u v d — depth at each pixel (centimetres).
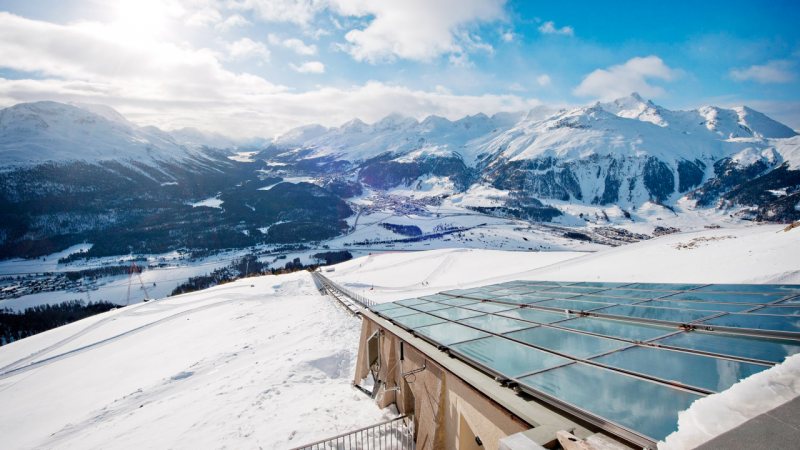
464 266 6419
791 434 280
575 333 777
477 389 618
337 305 3641
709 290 1045
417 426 925
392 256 8888
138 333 4838
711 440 297
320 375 1645
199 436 1166
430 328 982
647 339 677
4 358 4944
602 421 437
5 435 2545
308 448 983
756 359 513
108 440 1371
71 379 3538
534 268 5175
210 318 4528
